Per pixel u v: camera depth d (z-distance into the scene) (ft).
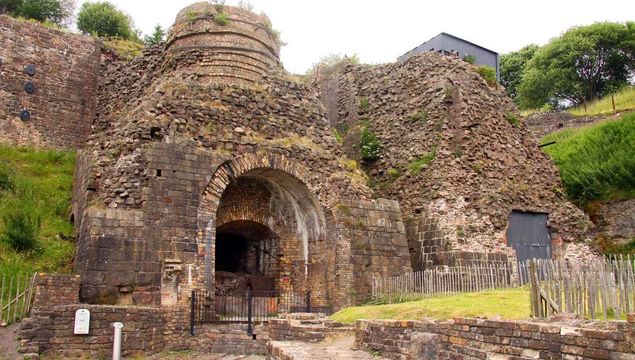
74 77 96.32
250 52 82.79
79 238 61.72
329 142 80.23
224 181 67.36
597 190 94.63
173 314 58.59
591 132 106.22
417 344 33.50
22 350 46.21
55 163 87.20
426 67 90.33
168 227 61.46
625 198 91.15
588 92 177.17
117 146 65.82
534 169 90.74
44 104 92.43
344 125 101.55
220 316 64.44
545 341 24.80
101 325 51.34
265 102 76.33
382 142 92.99
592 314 33.01
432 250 77.00
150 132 65.87
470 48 128.36
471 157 82.43
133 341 53.16
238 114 73.05
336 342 43.37
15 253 60.85
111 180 62.49
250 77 81.46
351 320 50.72
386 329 37.01
